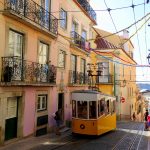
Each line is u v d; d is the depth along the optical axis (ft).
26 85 48.55
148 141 54.65
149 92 166.30
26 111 50.08
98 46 108.27
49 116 59.67
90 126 55.36
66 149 44.04
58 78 64.85
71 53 73.67
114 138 57.00
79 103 56.59
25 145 45.19
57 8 64.08
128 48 135.64
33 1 50.11
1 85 42.27
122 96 114.73
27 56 50.21
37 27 51.52
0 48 42.42
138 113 169.07
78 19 79.30
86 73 86.48
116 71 107.76
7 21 44.04
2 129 43.16
